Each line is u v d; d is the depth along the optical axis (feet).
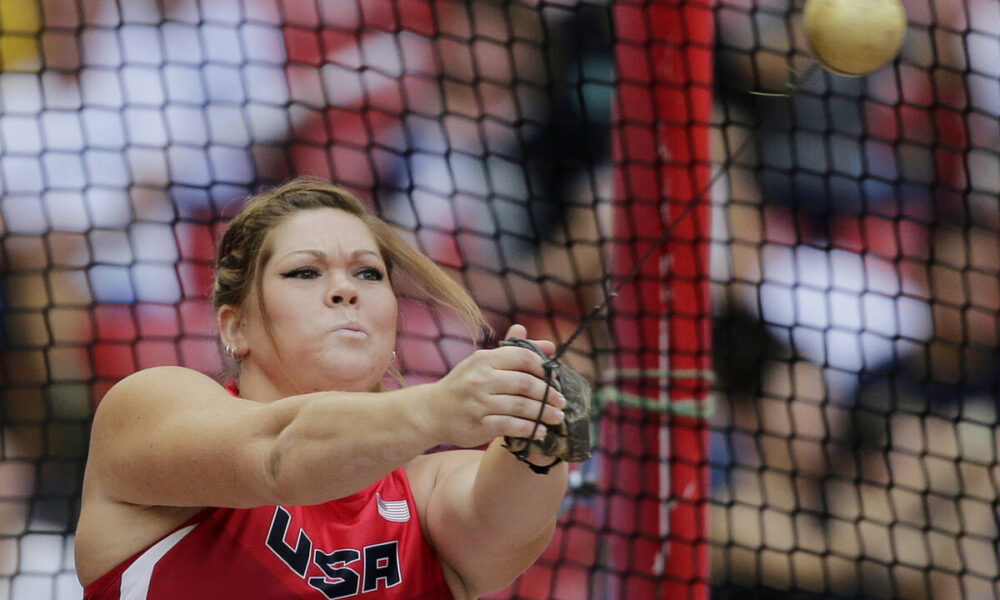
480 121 62.28
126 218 63.72
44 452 58.03
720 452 62.08
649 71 51.78
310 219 28.86
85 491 27.45
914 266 65.92
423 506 29.43
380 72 62.13
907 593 61.41
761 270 58.59
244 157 64.59
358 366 28.14
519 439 22.56
